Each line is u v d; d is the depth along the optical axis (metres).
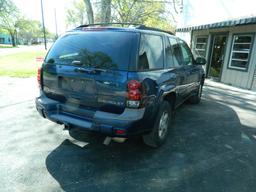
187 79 4.46
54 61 3.09
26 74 9.59
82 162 2.87
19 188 2.34
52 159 2.91
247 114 5.26
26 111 4.77
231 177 2.66
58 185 2.41
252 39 8.24
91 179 2.53
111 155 3.07
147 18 17.95
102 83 2.60
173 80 3.51
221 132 4.06
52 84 3.09
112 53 2.66
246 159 3.11
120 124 2.50
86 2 11.80
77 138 3.54
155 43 3.17
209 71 11.23
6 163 2.78
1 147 3.18
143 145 3.39
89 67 2.70
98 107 2.69
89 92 2.71
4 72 9.84
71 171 2.67
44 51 29.02
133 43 2.65
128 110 2.52
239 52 9.02
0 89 6.76
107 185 2.44
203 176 2.66
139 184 2.47
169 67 3.51
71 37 3.07
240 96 7.27
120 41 2.70
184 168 2.82
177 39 4.19
